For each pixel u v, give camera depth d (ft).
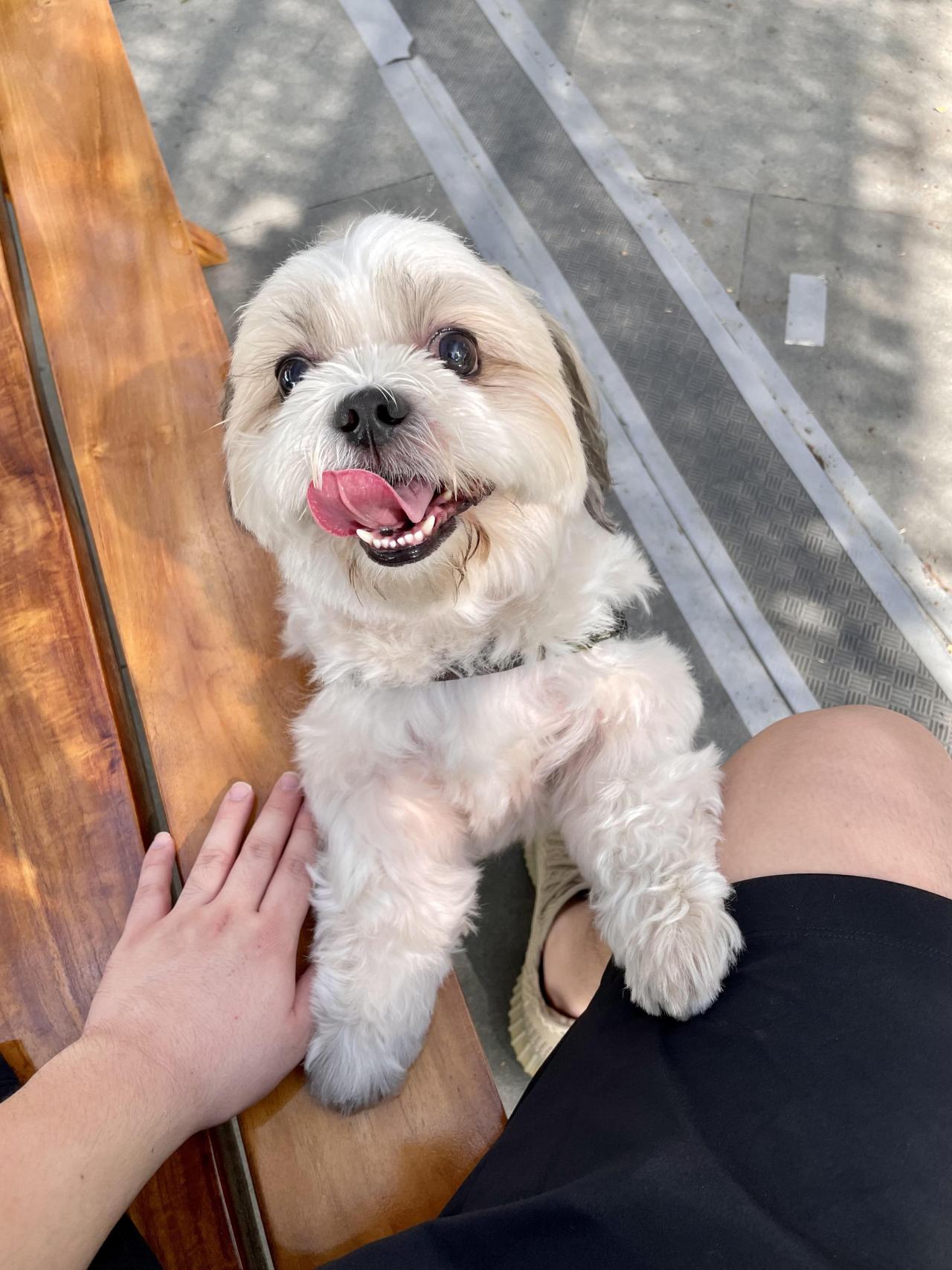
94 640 1.42
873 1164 0.90
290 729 1.40
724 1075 1.00
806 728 1.33
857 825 1.17
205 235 2.64
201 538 1.50
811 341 2.55
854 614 2.26
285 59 3.06
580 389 1.54
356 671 1.38
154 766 1.38
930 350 2.54
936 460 2.41
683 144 2.82
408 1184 1.18
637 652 1.44
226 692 1.42
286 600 1.44
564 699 1.40
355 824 1.33
